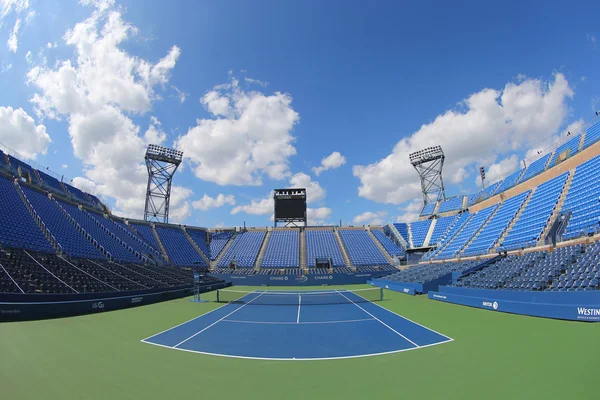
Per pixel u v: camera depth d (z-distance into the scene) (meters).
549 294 17.94
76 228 38.88
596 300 15.63
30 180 40.50
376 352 12.28
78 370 9.77
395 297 32.50
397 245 63.62
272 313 23.16
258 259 61.00
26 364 10.16
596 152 31.25
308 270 57.06
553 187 35.56
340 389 8.46
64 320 19.25
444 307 24.39
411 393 8.02
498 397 7.50
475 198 57.31
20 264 24.66
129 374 9.57
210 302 30.34
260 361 11.23
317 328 17.44
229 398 7.89
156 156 63.72
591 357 9.82
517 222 37.16
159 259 50.62
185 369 10.22
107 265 35.25
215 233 70.12
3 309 17.89
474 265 34.56
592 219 25.00
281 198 70.25
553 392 7.58
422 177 70.00
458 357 11.03
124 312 23.50
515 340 12.91
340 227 71.50
